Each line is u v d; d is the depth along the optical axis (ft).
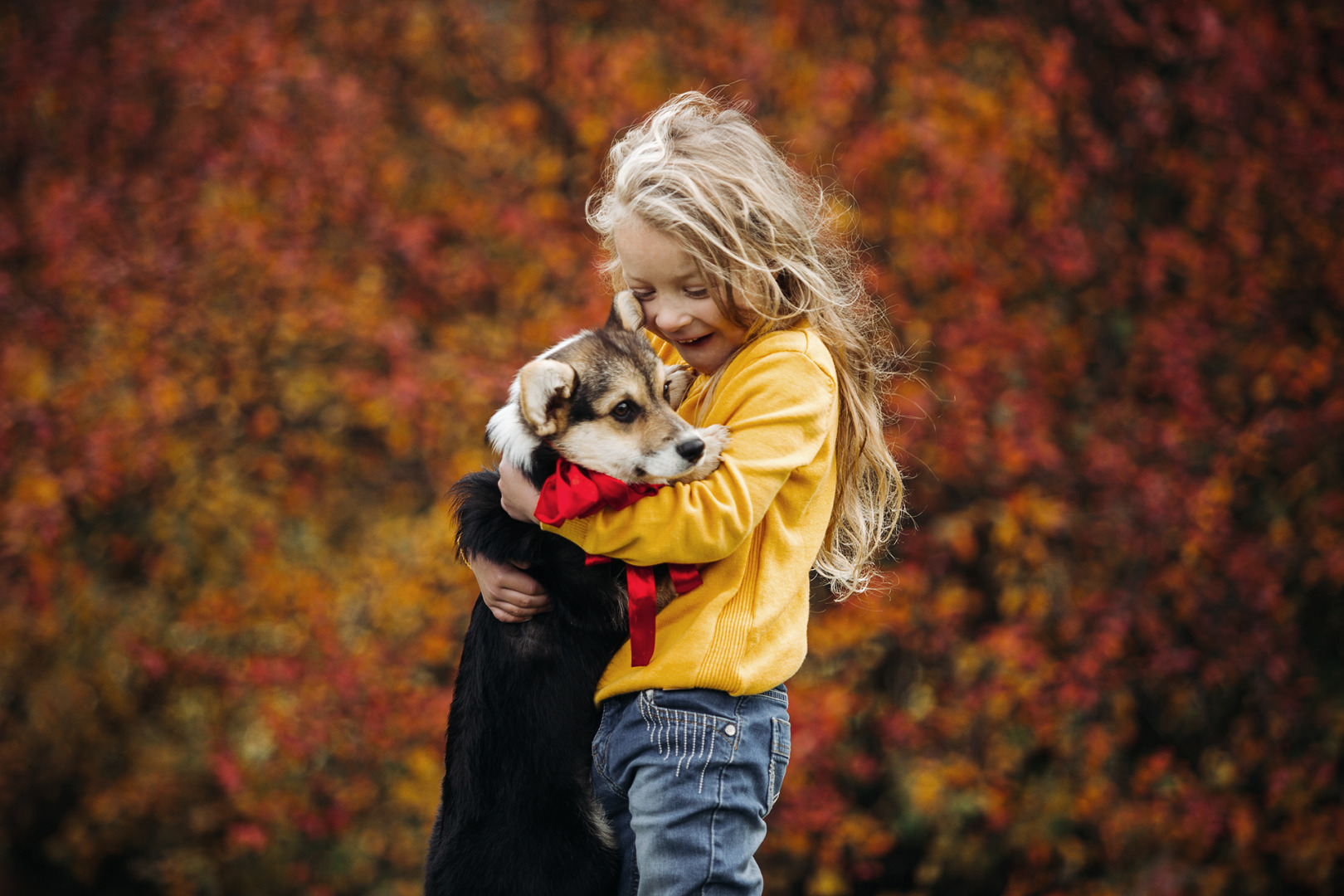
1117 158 33.78
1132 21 34.04
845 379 10.64
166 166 33.78
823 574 11.29
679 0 33.94
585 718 10.59
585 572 10.57
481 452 31.71
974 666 31.30
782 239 9.95
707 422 10.39
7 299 32.22
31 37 34.32
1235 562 31.40
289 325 32.53
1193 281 33.37
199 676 33.06
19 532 31.04
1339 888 31.60
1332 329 33.30
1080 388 32.99
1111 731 31.63
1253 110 33.53
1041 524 30.53
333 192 33.06
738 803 9.33
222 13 33.81
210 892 33.76
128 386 32.63
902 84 32.71
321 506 34.22
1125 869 30.99
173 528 33.76
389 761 31.14
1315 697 32.86
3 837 35.14
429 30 35.14
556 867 10.48
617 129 32.78
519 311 33.45
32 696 33.91
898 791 32.42
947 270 31.32
